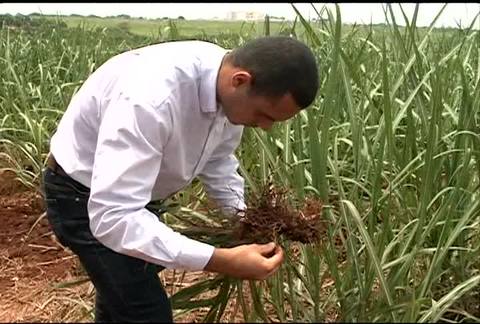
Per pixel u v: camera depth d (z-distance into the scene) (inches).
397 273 96.0
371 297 102.0
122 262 87.0
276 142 110.7
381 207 105.2
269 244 84.1
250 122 83.3
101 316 93.8
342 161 124.9
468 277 106.2
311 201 94.3
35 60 235.1
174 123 81.5
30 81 215.2
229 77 81.5
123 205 78.2
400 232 98.8
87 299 117.6
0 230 155.9
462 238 105.3
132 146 78.6
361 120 112.2
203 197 134.6
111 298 88.5
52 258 142.4
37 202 166.6
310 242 91.0
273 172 103.9
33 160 166.7
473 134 106.1
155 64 82.0
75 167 86.9
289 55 79.0
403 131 135.5
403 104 110.8
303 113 117.3
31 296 125.6
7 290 128.6
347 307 98.3
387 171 113.8
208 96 82.6
